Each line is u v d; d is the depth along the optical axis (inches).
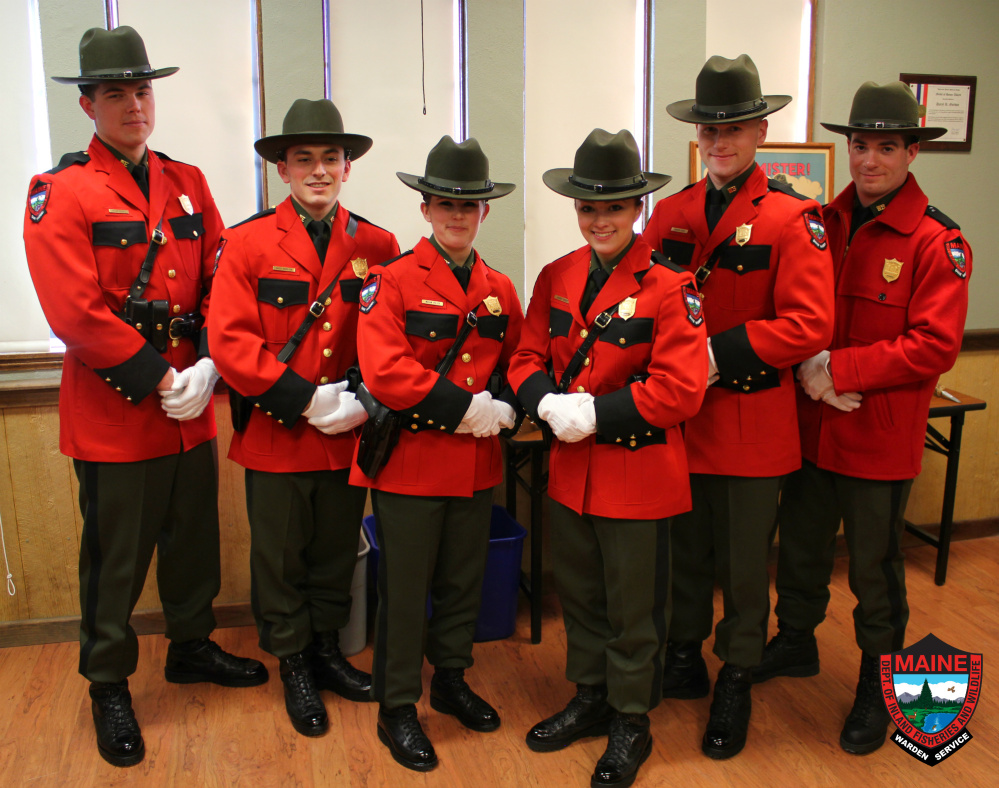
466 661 89.8
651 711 94.0
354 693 94.7
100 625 86.0
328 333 84.7
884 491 86.7
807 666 101.1
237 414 87.2
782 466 83.2
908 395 84.8
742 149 79.0
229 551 112.0
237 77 106.4
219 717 92.1
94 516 84.7
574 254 82.5
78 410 83.7
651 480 77.2
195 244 88.0
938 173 130.8
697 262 83.9
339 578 93.8
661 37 117.0
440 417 77.9
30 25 101.3
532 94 115.8
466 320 80.8
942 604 118.4
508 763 84.7
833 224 91.0
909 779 82.4
